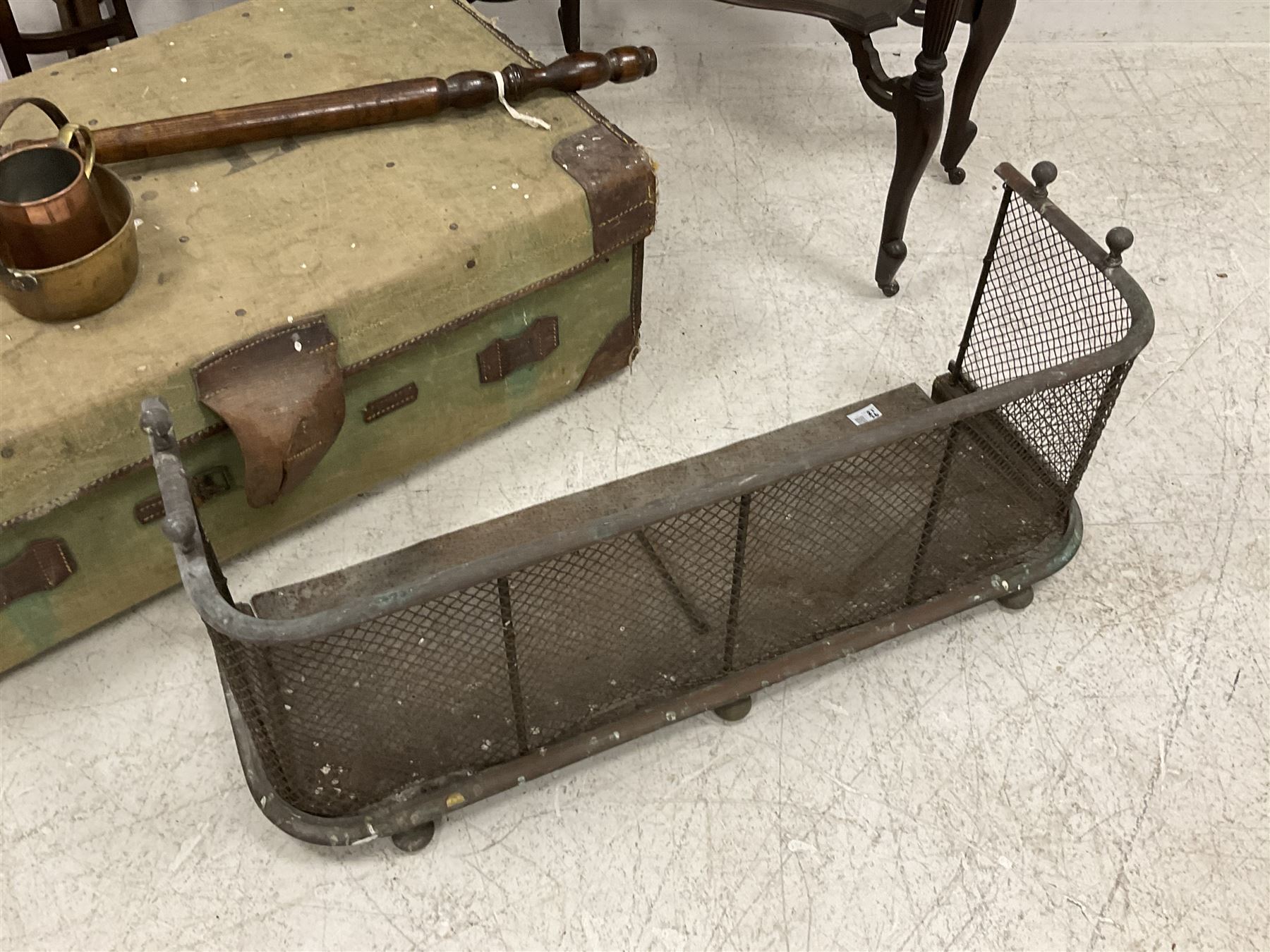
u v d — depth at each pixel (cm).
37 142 164
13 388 151
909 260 248
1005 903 161
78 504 161
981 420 201
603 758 174
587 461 211
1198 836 168
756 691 178
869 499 195
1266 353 234
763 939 158
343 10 210
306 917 159
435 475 208
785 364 228
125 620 188
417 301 172
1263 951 157
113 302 160
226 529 183
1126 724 179
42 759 172
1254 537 204
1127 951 157
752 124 278
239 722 162
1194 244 254
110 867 162
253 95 192
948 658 187
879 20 202
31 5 262
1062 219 178
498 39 205
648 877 163
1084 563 199
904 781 173
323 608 184
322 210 175
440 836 166
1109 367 160
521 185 180
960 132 251
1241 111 288
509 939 157
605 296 201
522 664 172
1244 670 186
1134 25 303
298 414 165
